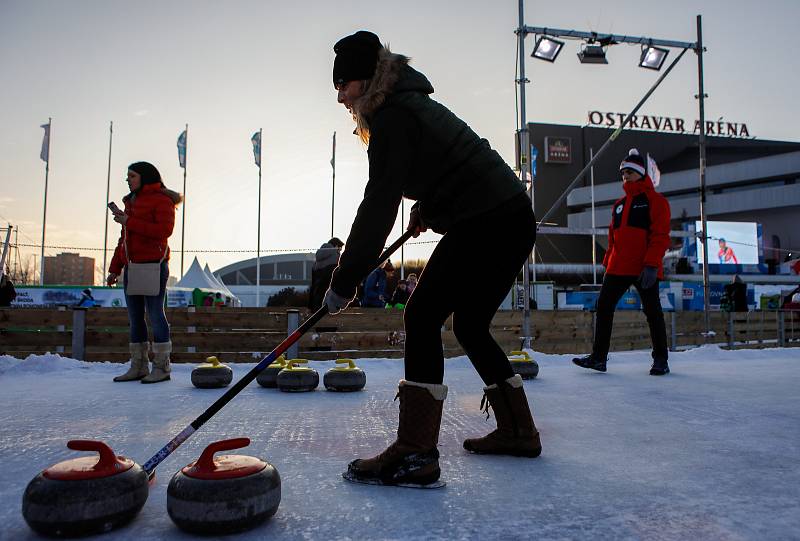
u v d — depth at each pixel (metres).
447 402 3.23
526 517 1.37
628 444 2.17
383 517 1.37
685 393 3.55
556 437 2.29
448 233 1.81
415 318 1.73
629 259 4.54
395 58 1.73
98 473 1.28
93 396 3.43
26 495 1.25
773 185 45.22
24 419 2.66
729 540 1.23
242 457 1.39
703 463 1.88
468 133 1.78
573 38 7.01
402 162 1.65
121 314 5.75
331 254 6.00
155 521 1.34
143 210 4.05
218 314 5.95
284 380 3.63
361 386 3.71
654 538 1.24
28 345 5.80
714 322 8.53
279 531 1.28
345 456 1.97
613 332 7.45
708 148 52.22
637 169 4.52
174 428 2.45
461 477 1.71
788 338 9.61
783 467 1.83
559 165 49.66
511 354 4.45
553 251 48.47
